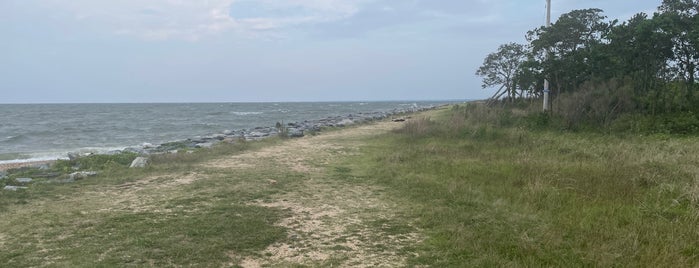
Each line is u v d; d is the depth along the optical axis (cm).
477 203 670
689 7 1521
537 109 2148
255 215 622
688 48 1476
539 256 462
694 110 1466
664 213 607
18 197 726
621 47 1614
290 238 534
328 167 1044
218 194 748
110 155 1228
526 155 1084
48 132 3025
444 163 1006
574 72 1798
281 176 920
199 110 8369
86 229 560
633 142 1252
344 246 508
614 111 1589
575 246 490
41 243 509
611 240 503
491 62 3253
